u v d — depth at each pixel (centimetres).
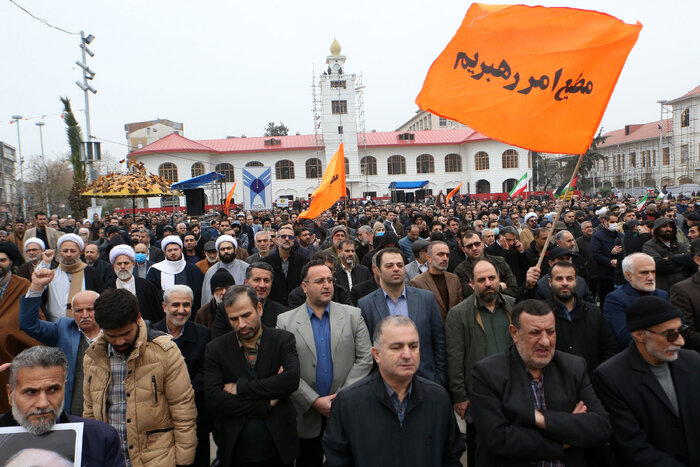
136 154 5294
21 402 234
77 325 400
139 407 333
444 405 287
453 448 288
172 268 654
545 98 415
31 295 401
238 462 353
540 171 6750
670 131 5919
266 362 359
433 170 5825
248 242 1281
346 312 421
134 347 332
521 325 298
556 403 295
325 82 5672
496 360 311
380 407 280
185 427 346
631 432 304
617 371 316
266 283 456
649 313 300
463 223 1457
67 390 394
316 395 391
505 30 426
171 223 1923
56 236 1125
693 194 3616
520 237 898
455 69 434
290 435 360
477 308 432
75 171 2491
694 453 299
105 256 938
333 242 784
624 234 812
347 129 5684
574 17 417
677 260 559
